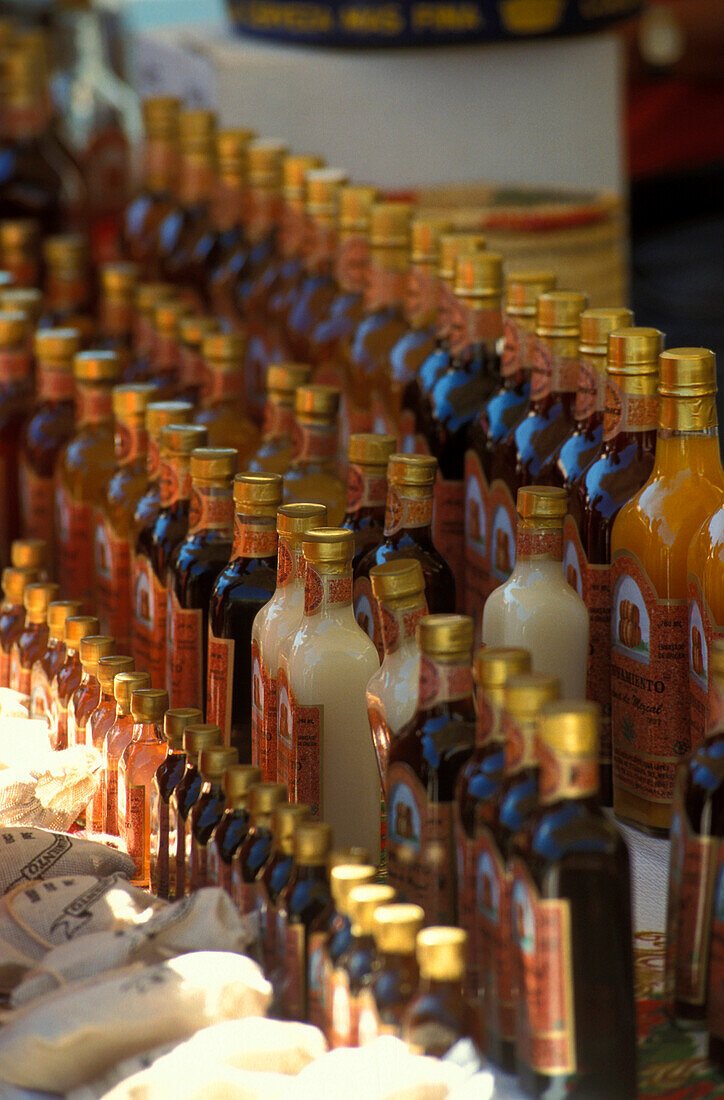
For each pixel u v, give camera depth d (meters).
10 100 2.69
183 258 2.29
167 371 2.09
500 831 1.28
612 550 1.55
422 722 1.36
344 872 1.28
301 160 2.12
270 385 1.84
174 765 1.50
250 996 1.32
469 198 2.55
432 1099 1.22
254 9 2.77
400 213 1.88
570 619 1.49
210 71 2.71
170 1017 1.30
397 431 1.86
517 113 2.80
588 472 1.57
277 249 2.20
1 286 2.34
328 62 2.72
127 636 1.85
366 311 1.91
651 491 1.52
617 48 2.81
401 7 2.64
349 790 1.49
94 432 1.96
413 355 1.84
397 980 1.25
